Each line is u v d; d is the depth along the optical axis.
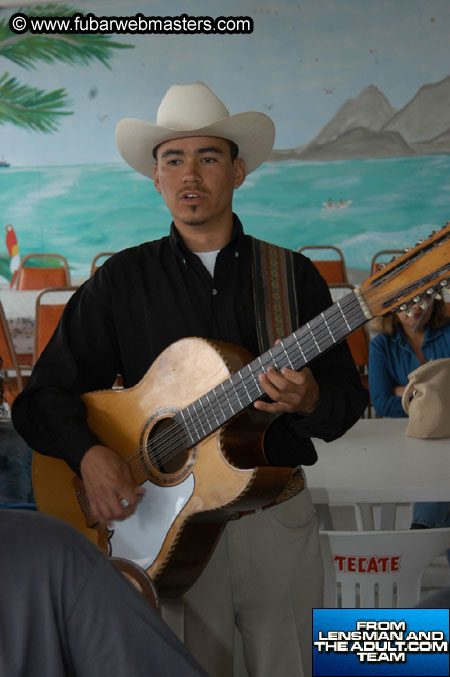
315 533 1.40
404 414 2.84
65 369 1.45
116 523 1.34
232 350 1.33
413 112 5.88
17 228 6.26
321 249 6.02
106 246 6.21
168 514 1.30
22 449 1.60
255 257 1.46
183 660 0.59
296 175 6.02
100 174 6.19
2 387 1.53
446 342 2.87
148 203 6.16
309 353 1.18
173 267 1.46
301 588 1.37
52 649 0.55
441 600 1.08
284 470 1.23
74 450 1.38
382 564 1.52
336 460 1.95
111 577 0.58
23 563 0.55
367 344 3.90
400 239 5.96
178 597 1.32
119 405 1.41
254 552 1.34
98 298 1.47
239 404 1.25
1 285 6.30
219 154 1.44
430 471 1.82
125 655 0.57
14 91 6.20
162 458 1.33
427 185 5.91
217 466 1.26
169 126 1.45
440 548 1.51
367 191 5.96
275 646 1.37
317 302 1.47
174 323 1.43
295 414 1.37
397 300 1.09
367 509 2.22
